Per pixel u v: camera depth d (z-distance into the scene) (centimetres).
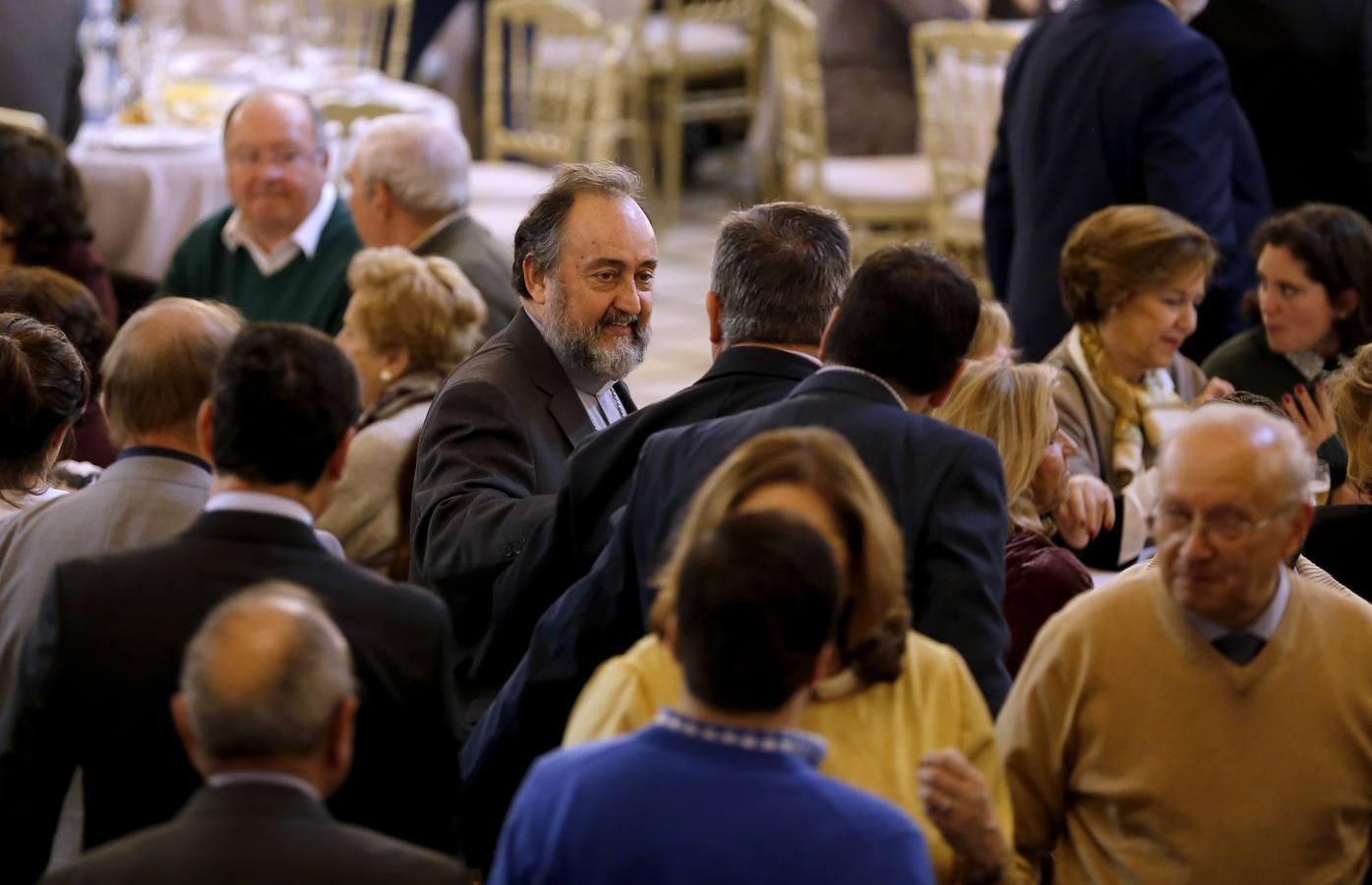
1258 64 1399
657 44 2631
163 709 563
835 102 2345
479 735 707
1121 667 600
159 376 705
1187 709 595
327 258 1384
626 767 459
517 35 2302
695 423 689
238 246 1401
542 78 2294
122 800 575
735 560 454
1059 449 816
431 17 2497
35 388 778
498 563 780
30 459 793
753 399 715
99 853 457
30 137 1328
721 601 450
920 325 632
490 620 798
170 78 1956
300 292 1381
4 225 1305
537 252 861
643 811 451
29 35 1791
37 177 1308
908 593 606
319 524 1029
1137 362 998
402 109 1794
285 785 465
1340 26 1373
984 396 779
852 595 511
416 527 838
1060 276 1026
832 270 734
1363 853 616
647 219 868
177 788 570
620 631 654
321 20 2112
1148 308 982
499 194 2067
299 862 453
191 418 711
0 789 577
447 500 811
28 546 711
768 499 503
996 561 610
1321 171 1423
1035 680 616
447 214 1290
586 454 732
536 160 2317
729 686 452
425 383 1060
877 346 634
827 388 634
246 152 1345
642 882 448
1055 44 1332
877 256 651
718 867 445
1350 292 1051
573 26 2216
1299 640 596
